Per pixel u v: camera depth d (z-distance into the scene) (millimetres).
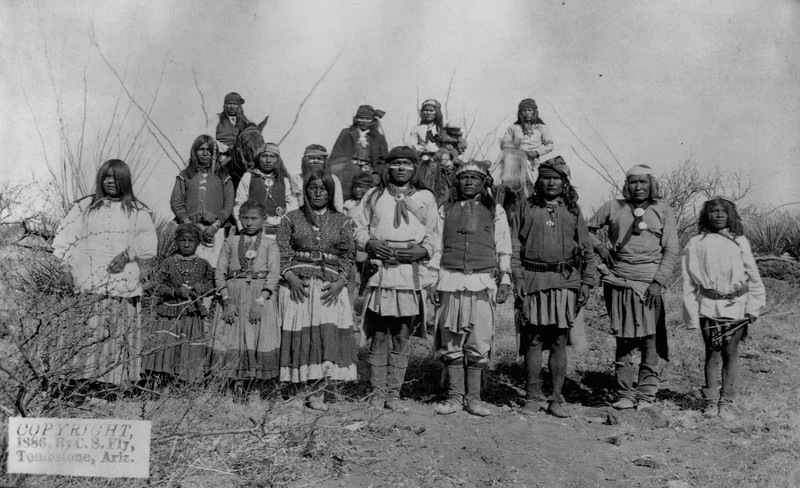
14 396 3848
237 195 5953
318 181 5070
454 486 4055
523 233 5285
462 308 5125
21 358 3803
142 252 5082
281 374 4926
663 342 5500
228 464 4008
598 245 5496
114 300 4836
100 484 3699
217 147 6371
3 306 4055
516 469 4289
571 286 5168
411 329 5262
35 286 4422
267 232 5621
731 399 5438
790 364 6508
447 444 4578
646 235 5363
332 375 4965
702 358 6652
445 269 5211
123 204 5078
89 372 4250
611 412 5285
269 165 5973
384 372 5250
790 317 7754
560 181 5234
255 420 4504
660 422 5145
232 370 4812
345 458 4242
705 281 5414
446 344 5227
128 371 4551
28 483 3633
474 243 5160
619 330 5371
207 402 4328
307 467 4098
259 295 5031
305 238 5023
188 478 3814
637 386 5531
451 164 7078
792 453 4664
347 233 5141
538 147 7344
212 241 5988
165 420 4223
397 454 4355
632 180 5418
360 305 7508
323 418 4754
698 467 4453
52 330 3963
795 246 9195
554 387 5336
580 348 5609
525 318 5219
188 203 6129
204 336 5062
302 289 4965
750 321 5352
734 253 5379
